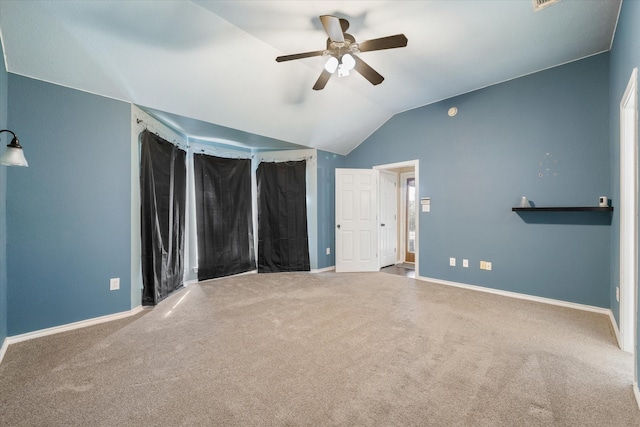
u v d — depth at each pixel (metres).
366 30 2.53
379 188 5.18
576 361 1.94
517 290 3.43
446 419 1.41
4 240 2.21
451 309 3.01
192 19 2.29
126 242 2.89
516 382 1.71
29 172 2.35
